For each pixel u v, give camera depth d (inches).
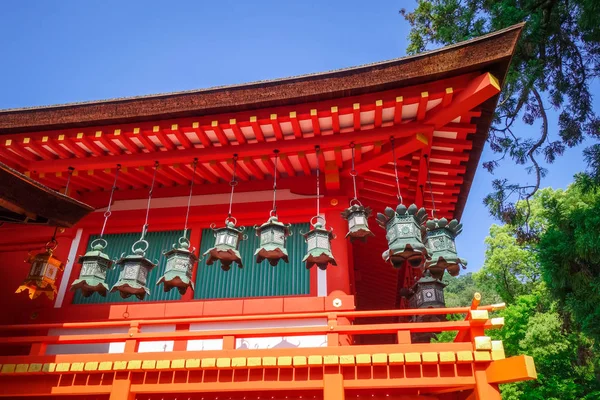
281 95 313.1
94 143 354.3
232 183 342.3
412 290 402.0
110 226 405.7
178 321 305.4
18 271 398.6
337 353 268.4
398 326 277.6
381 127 330.0
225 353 278.2
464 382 255.8
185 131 339.6
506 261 1337.4
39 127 345.7
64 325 315.3
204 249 386.9
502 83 303.7
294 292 351.3
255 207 384.5
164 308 351.9
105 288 320.2
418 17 902.4
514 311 1119.0
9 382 298.4
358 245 545.6
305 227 377.7
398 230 283.1
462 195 422.0
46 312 370.0
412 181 392.5
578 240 602.9
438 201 427.5
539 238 788.0
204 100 323.3
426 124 320.8
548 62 745.0
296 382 267.6
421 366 262.2
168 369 277.7
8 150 359.6
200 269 376.2
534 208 1205.7
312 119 318.0
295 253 367.9
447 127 333.1
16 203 270.1
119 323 310.3
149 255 392.2
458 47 287.1
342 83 305.1
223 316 339.6
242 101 318.0
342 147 342.6
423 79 297.3
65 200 288.2
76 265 392.5
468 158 369.1
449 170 380.5
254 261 371.9
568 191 1119.0
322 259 296.8
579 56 738.2
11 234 409.4
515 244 1346.0
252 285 360.8
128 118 333.7
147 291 312.7
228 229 307.4
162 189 416.5
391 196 421.4
